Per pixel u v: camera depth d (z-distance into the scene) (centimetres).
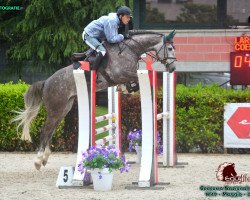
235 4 1933
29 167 1397
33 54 2686
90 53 1295
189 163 1450
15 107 1647
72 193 1066
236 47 1858
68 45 2531
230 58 1803
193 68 1931
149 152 1126
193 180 1201
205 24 1942
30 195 1047
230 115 1605
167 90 1391
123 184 1166
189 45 1931
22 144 1670
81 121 1163
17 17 2711
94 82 1155
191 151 1655
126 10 1285
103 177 1085
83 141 1159
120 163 1094
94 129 1155
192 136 1623
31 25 2581
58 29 2555
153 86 1134
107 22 1277
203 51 1930
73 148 1655
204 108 1611
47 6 2545
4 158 1545
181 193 1056
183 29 1939
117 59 1288
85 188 1115
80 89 1157
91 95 1155
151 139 1129
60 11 2600
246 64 1792
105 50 1283
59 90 1321
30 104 1355
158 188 1099
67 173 1129
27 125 1360
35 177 1252
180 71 1933
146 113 1130
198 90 1653
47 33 2553
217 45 1927
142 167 1120
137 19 1938
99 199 1006
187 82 2294
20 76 2817
